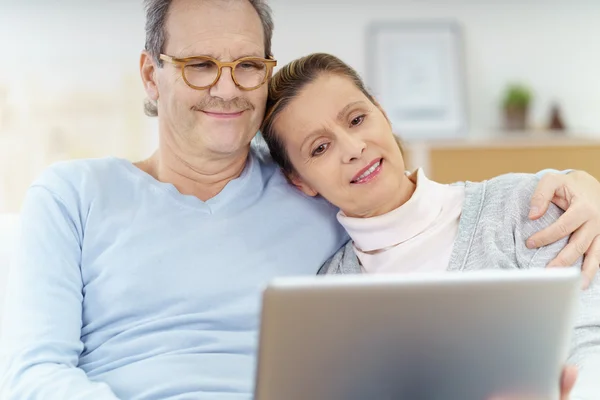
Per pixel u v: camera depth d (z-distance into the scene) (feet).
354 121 5.04
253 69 5.10
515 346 3.29
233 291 4.90
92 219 4.96
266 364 3.13
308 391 3.20
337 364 3.17
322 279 3.03
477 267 4.79
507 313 3.21
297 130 5.12
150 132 13.67
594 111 14.64
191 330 4.77
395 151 5.07
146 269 4.84
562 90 14.62
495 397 3.38
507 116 14.38
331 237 5.36
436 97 14.64
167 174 5.36
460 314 3.16
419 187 5.04
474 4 14.60
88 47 13.55
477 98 14.64
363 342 3.14
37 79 13.48
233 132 5.06
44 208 4.93
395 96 14.58
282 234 5.20
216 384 4.53
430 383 3.28
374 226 4.99
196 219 5.08
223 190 5.22
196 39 4.97
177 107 5.05
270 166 5.58
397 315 3.12
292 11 14.29
